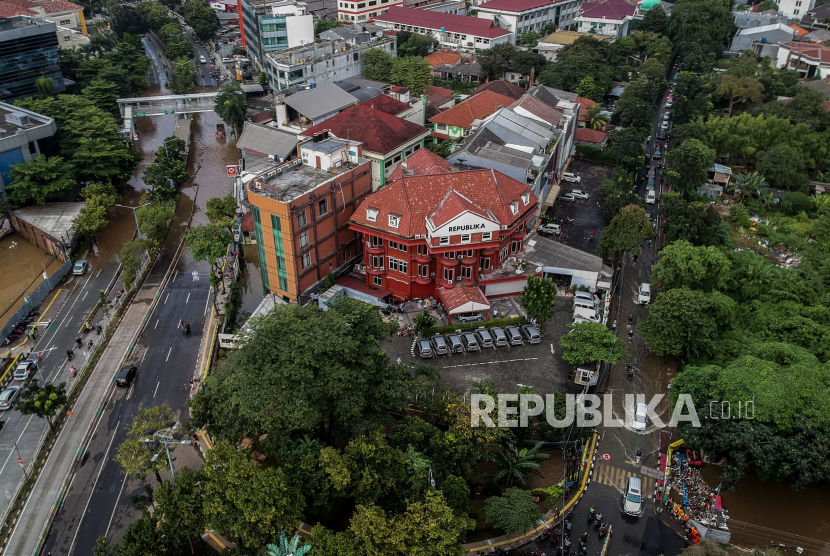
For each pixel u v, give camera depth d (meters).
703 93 181.25
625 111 163.88
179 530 59.34
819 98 162.50
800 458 68.06
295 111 147.88
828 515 72.81
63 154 143.75
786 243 126.25
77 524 68.75
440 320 95.62
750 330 95.75
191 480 61.81
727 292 105.81
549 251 108.50
